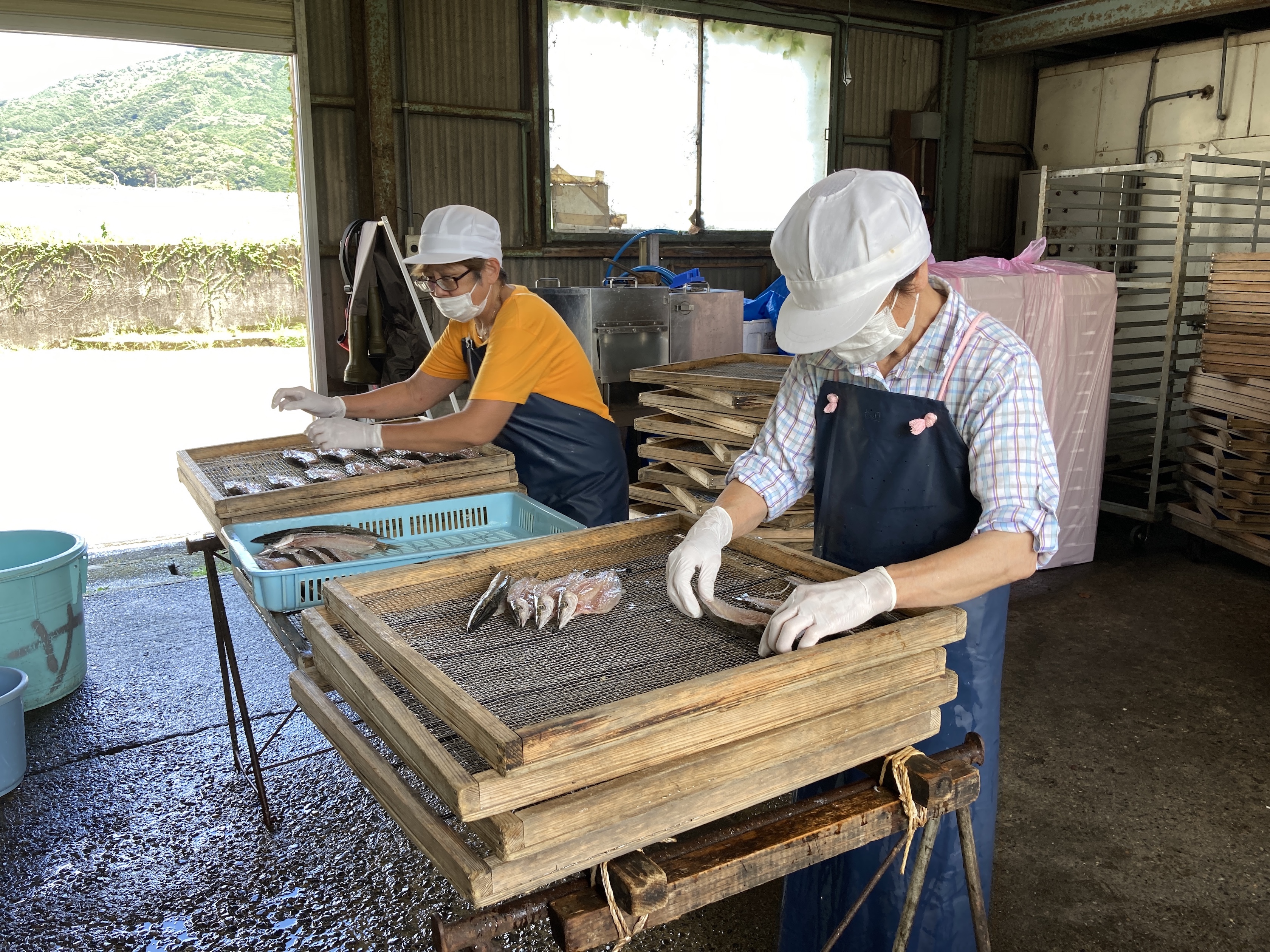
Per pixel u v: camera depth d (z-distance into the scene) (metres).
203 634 4.29
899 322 1.52
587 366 3.00
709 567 1.59
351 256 4.46
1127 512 5.57
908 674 1.37
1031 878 2.63
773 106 7.61
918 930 1.88
